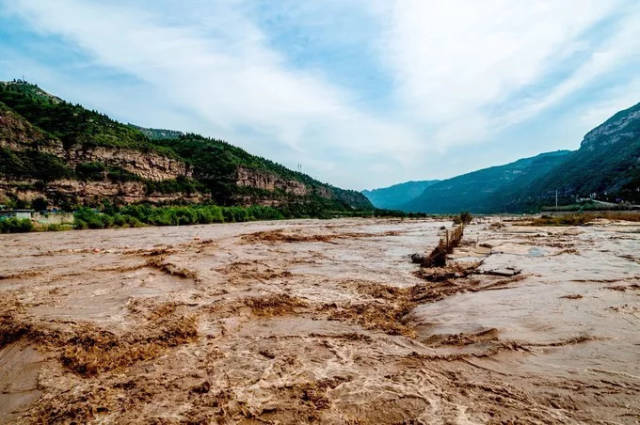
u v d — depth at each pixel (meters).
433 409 4.39
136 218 61.84
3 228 42.25
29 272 15.32
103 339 7.11
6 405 4.99
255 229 51.78
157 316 8.72
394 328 7.94
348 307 9.77
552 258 16.25
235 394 4.97
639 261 14.95
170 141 174.88
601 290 9.94
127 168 108.19
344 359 6.12
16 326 7.93
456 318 8.16
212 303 9.86
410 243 28.77
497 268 13.84
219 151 167.25
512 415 4.16
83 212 55.91
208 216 78.38
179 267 15.35
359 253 22.33
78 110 128.38
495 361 5.72
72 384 5.50
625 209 99.81
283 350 6.61
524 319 7.64
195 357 6.38
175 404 4.76
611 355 5.66
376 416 4.31
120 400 4.93
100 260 19.27
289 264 17.67
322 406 4.58
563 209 125.62
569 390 4.66
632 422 3.91
